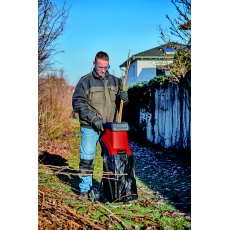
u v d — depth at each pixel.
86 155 3.93
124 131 3.67
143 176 5.50
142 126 10.38
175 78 7.64
